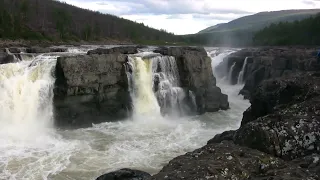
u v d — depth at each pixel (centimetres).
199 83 3956
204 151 1435
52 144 2500
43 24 10044
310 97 2027
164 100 3588
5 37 6812
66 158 2238
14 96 2864
